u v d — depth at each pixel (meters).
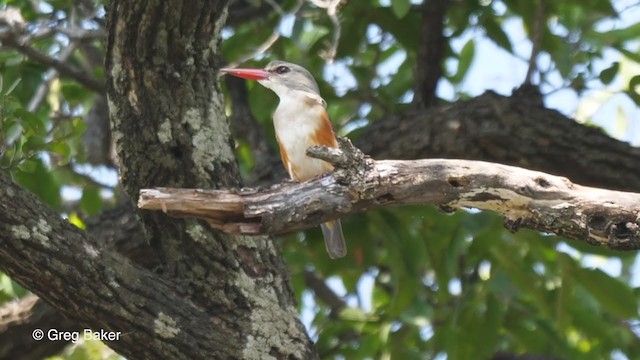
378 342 12.43
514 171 7.02
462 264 12.73
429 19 12.44
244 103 12.84
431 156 11.45
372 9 12.49
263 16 12.64
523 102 11.44
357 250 11.93
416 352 12.29
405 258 11.51
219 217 7.09
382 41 13.19
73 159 14.05
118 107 8.81
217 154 8.93
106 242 11.08
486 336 11.85
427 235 12.04
